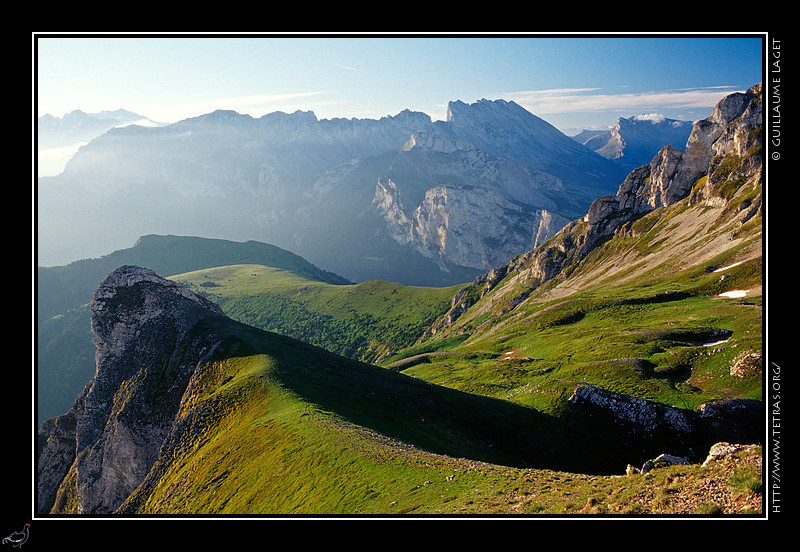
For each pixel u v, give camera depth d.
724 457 27.42
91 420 111.12
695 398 92.94
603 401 89.19
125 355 117.88
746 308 145.88
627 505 25.25
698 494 23.92
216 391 92.81
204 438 81.56
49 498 116.44
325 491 48.03
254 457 64.44
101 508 100.06
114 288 123.81
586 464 78.62
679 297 185.00
